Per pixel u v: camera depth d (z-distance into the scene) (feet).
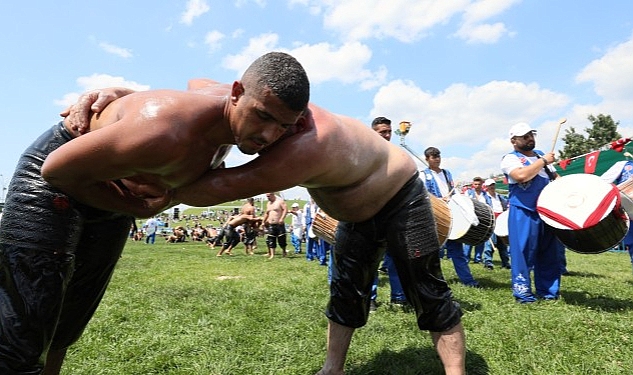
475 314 15.72
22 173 6.47
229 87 6.84
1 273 6.25
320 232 15.25
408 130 22.16
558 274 18.93
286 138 6.53
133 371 10.61
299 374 10.41
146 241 87.81
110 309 16.84
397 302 17.83
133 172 5.79
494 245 34.71
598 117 108.58
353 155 7.40
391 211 8.74
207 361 11.06
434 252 8.91
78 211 6.48
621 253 52.03
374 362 11.01
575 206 16.63
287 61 5.45
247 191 6.35
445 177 22.68
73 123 6.52
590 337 12.67
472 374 10.28
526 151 18.83
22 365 6.04
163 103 5.60
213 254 52.08
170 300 19.13
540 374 10.19
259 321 15.15
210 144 6.10
